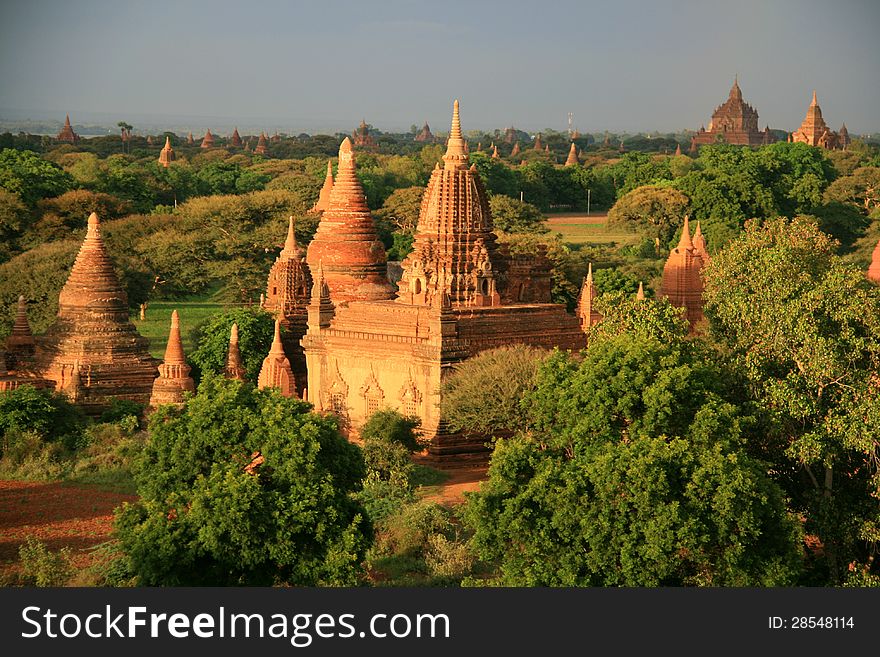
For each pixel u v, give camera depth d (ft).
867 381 200.13
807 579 188.14
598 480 168.66
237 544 167.12
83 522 216.54
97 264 311.47
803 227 232.12
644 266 544.62
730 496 166.61
